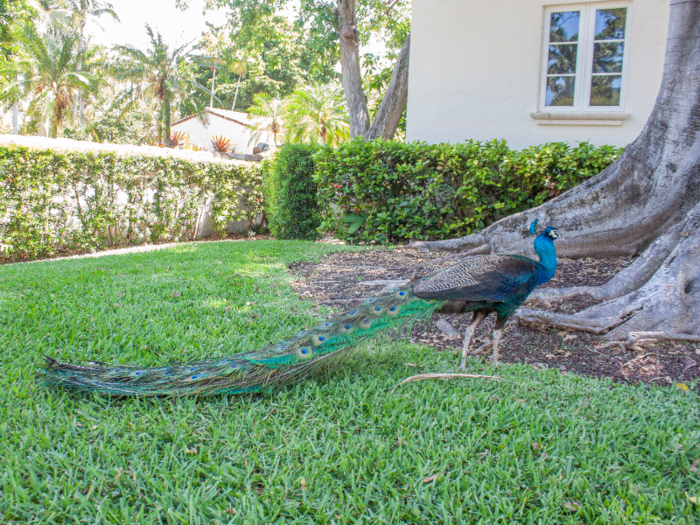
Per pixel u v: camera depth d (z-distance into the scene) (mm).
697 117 5660
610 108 8898
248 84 44906
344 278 6723
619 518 2131
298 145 11516
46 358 3139
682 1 5512
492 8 9281
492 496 2309
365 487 2404
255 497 2250
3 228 9516
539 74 9188
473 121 9734
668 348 3996
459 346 4457
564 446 2713
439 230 9453
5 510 2154
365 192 9766
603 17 8719
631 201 6297
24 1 27984
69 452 2561
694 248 4383
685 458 2600
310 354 3197
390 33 17109
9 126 38594
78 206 10648
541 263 3475
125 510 2131
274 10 14406
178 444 2688
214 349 4055
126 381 3064
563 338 4355
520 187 8633
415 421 2947
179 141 36344
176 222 13062
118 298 5391
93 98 38781
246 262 7875
